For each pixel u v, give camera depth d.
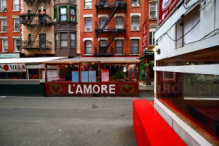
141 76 16.75
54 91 10.31
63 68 11.56
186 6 2.13
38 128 4.86
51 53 17.92
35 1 17.77
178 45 2.54
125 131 4.55
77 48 17.80
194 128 1.84
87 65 14.17
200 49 1.70
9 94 10.60
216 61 1.60
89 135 4.32
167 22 2.93
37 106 7.69
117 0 17.06
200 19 1.85
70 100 9.03
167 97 3.00
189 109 2.18
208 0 1.65
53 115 6.21
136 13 17.03
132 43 17.41
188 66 1.93
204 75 1.93
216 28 1.50
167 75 3.00
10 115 6.24
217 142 1.51
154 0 16.66
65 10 17.25
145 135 2.37
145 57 16.73
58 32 17.39
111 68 14.63
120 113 6.41
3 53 17.88
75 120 5.59
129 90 10.00
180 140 2.03
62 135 4.34
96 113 6.43
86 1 17.53
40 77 15.20
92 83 10.15
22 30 18.20
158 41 3.52
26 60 14.36
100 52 17.62
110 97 9.84
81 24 17.55
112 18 17.28
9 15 18.53
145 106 3.90
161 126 2.52
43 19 17.25
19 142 3.96
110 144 3.79
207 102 1.89
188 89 2.21
